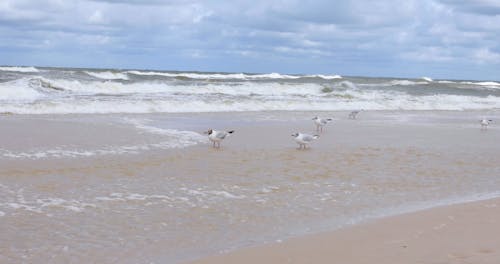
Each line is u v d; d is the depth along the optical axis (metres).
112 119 20.58
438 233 7.29
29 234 7.27
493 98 43.47
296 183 10.78
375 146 15.89
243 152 14.16
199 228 7.75
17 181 10.07
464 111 33.41
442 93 45.75
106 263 6.35
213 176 11.15
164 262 6.38
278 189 10.23
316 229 7.72
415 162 13.51
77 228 7.59
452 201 9.62
